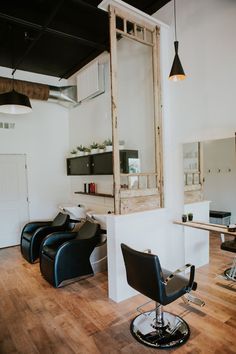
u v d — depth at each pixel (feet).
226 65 8.77
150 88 11.32
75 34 12.84
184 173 10.53
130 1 10.62
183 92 10.22
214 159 9.77
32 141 17.19
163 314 7.80
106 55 14.25
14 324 7.71
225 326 7.26
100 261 11.62
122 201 9.11
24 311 8.43
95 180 15.69
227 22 8.66
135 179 11.49
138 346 6.61
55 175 18.19
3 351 6.55
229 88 8.73
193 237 11.18
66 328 7.44
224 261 10.45
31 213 17.19
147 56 11.35
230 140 9.28
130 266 6.86
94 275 11.24
